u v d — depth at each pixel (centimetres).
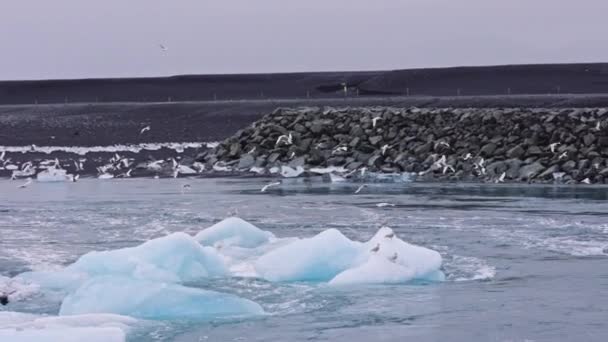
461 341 4075
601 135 12112
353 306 4741
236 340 4103
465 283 5303
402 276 5316
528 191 10344
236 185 11756
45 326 4141
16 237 7212
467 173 11931
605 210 8500
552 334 4166
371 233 7319
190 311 4506
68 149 16838
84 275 5250
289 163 13288
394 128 13450
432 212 8581
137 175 13412
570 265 5812
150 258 5428
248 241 6375
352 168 12669
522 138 12425
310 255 5484
